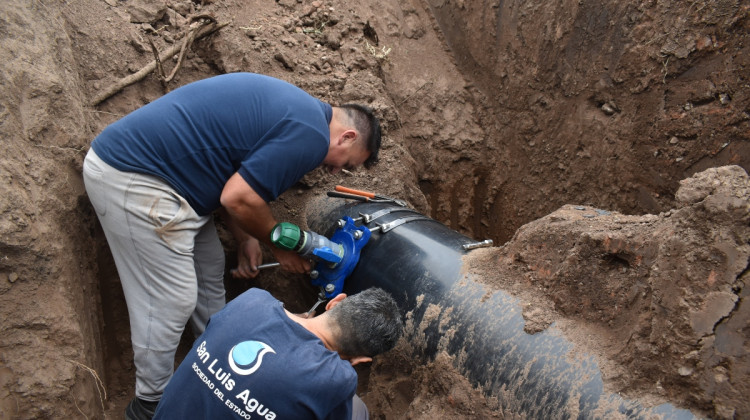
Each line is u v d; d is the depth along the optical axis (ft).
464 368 5.96
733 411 4.21
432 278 6.79
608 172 11.05
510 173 12.85
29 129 6.89
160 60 8.91
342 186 9.20
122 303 8.58
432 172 12.51
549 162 12.09
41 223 6.48
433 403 6.21
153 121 6.16
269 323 4.88
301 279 9.27
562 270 5.72
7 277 6.19
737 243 4.34
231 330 4.90
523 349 5.59
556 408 5.09
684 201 4.69
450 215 13.14
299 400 4.61
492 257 6.69
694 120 9.59
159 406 5.03
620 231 5.39
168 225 6.26
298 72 10.49
